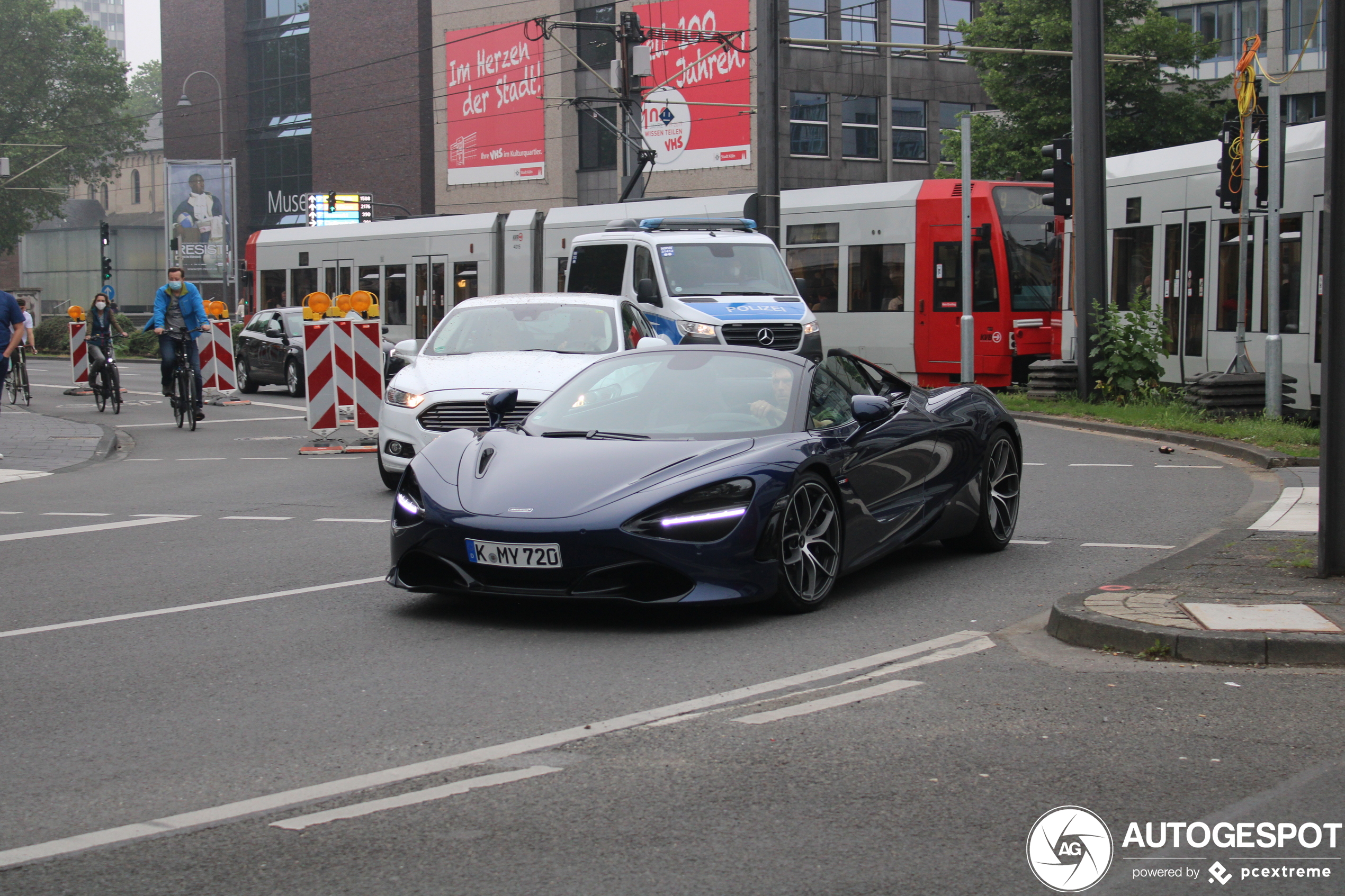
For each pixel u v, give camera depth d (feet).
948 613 22.34
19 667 19.31
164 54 247.91
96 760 14.97
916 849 12.07
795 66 156.46
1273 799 13.32
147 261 302.66
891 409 24.98
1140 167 63.16
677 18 157.58
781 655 19.48
